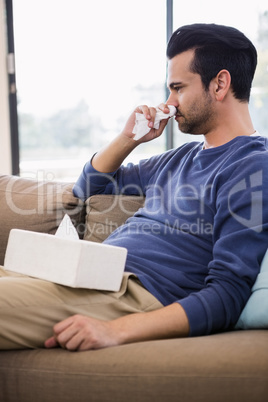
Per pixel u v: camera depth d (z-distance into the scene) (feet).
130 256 5.20
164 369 3.85
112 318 4.60
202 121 5.57
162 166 6.23
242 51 5.48
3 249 6.95
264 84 12.27
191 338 4.23
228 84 5.45
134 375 3.88
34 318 4.27
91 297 4.53
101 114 16.30
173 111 5.76
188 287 5.04
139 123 6.05
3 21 12.30
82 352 4.10
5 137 12.51
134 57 13.89
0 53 12.34
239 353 3.88
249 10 12.16
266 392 3.74
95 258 4.40
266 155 4.99
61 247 4.42
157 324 4.35
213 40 5.41
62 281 4.38
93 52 14.48
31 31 13.03
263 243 4.79
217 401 3.79
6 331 4.18
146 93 13.78
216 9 12.32
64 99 15.99
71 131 22.41
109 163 6.47
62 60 14.10
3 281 4.36
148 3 13.19
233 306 4.56
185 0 12.54
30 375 4.09
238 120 5.55
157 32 13.05
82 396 3.97
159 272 5.06
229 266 4.59
